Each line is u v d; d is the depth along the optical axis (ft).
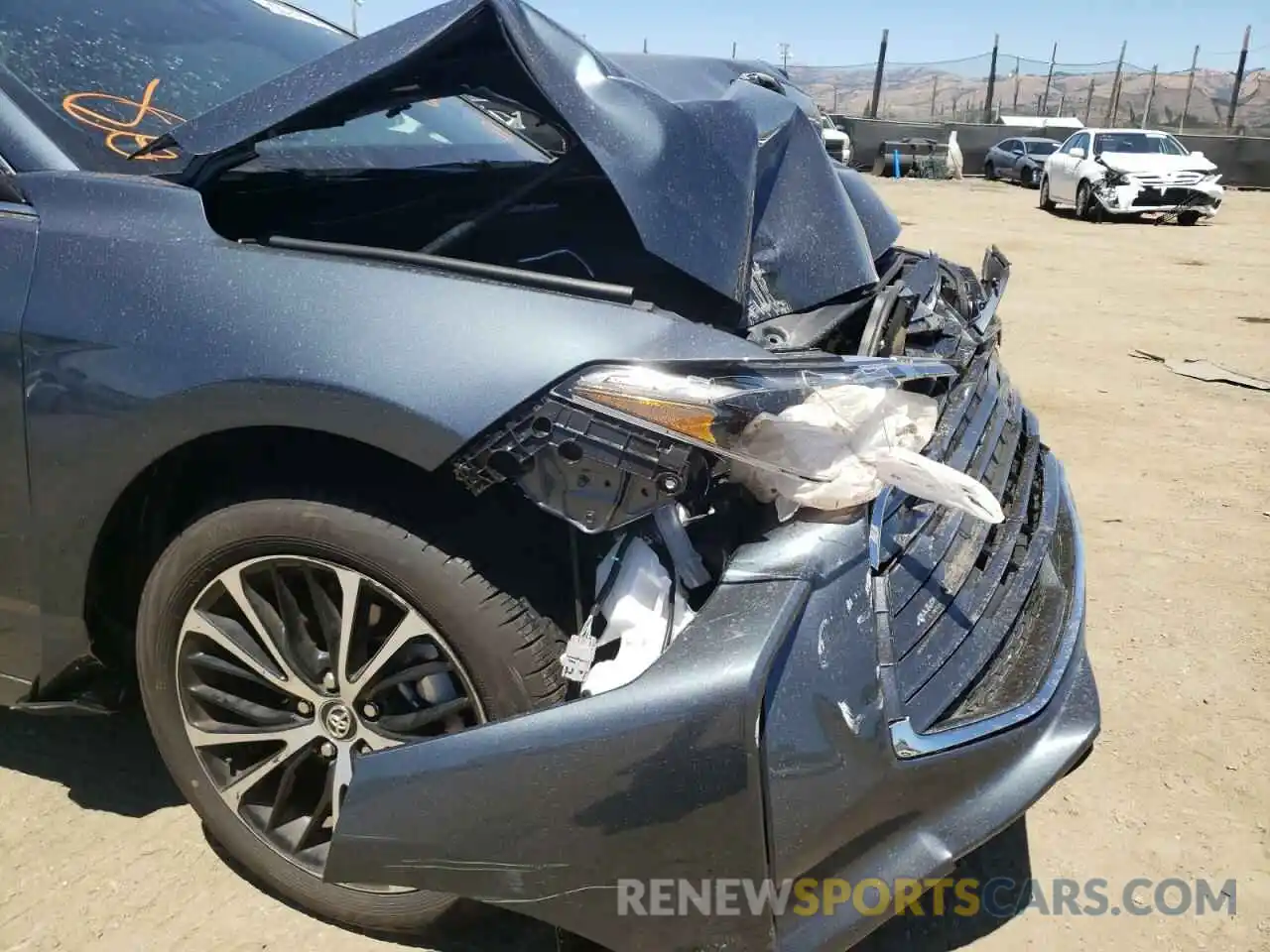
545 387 5.28
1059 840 7.63
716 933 5.27
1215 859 7.43
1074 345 22.80
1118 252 40.22
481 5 5.88
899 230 9.79
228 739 6.39
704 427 5.16
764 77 11.48
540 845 5.26
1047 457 9.33
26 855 7.11
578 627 5.65
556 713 5.22
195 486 6.30
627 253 7.03
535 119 7.94
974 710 6.08
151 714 6.60
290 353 5.55
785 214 7.41
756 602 5.25
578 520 5.34
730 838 5.11
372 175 8.63
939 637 6.08
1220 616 10.59
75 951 6.33
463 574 5.52
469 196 8.32
